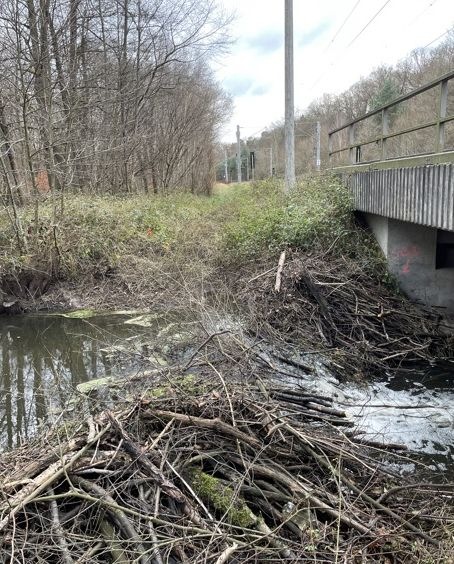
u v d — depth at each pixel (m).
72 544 2.98
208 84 26.67
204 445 4.05
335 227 9.52
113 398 5.56
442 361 7.29
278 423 4.35
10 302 10.50
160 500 3.50
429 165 5.89
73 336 8.80
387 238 8.58
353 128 10.09
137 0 18.53
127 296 10.82
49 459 3.64
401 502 4.07
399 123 13.30
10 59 11.75
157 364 5.65
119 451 3.73
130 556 3.00
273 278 8.51
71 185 14.97
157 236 12.98
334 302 7.95
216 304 8.31
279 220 10.49
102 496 3.30
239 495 3.70
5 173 11.29
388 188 7.33
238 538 3.29
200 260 10.95
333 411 5.34
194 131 25.00
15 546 2.97
